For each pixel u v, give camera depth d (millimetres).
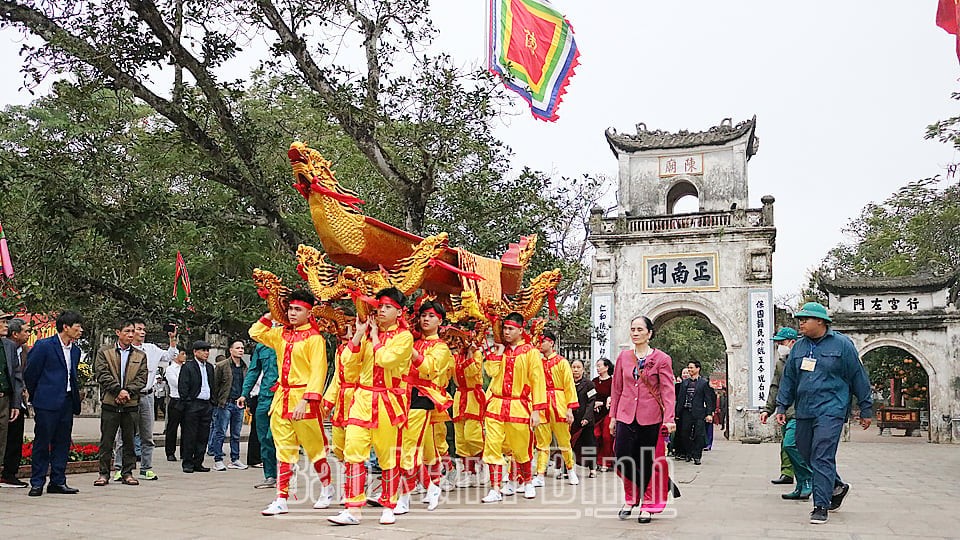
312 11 11305
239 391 11578
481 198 12977
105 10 11000
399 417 6484
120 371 8852
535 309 9438
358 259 7234
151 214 11398
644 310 22391
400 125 11469
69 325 8117
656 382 6789
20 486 8484
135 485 8867
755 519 6871
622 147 23969
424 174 11961
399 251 7594
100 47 10688
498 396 8086
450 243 13086
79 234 11602
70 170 11039
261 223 12273
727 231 21812
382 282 7082
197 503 7410
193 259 17953
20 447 8578
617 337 22484
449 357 7410
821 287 22547
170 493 8164
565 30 16734
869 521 6820
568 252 24734
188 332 13992
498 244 13039
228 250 16344
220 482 9312
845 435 21250
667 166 23672
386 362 6324
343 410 7117
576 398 9672
